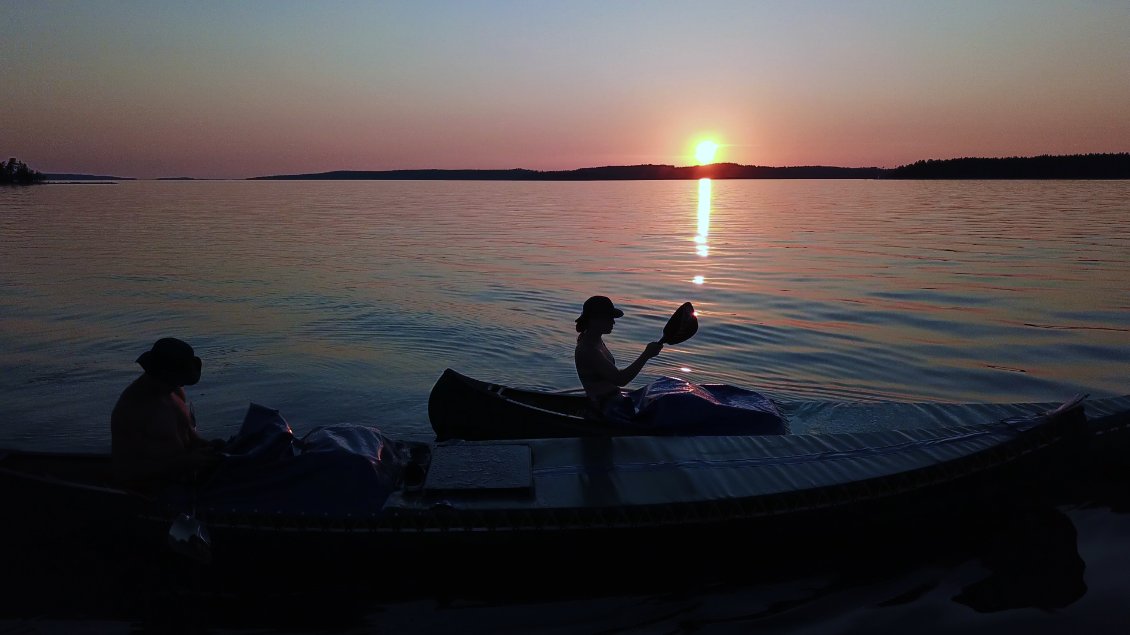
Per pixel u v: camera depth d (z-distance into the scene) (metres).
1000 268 17.77
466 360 9.99
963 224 32.72
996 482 5.01
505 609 4.34
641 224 36.62
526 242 26.67
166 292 15.09
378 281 16.66
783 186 146.38
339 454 4.73
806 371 9.34
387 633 4.09
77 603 4.35
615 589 4.54
